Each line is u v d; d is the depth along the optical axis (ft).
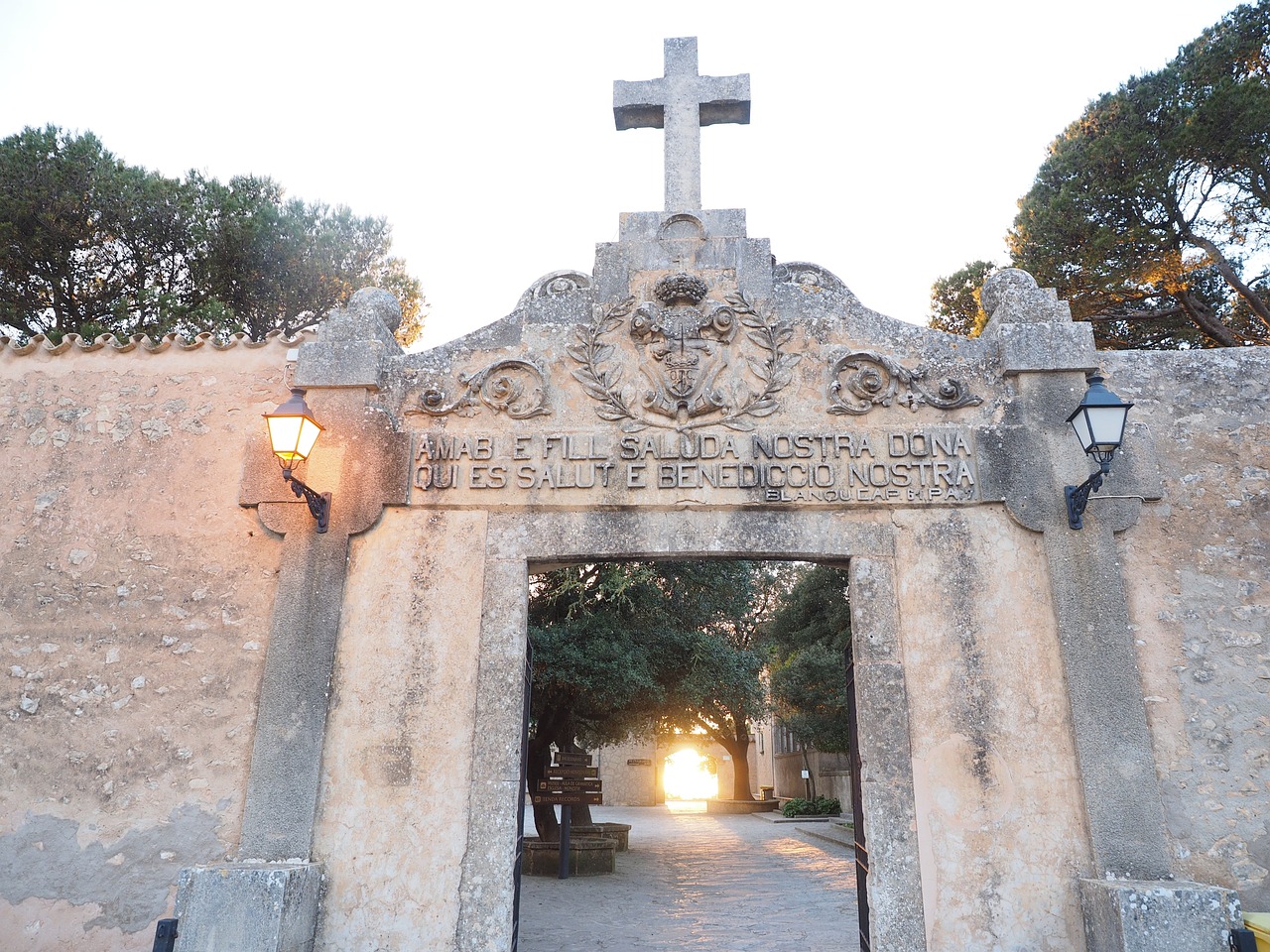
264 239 43.91
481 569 17.49
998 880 15.44
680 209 19.83
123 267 42.06
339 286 46.50
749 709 47.65
